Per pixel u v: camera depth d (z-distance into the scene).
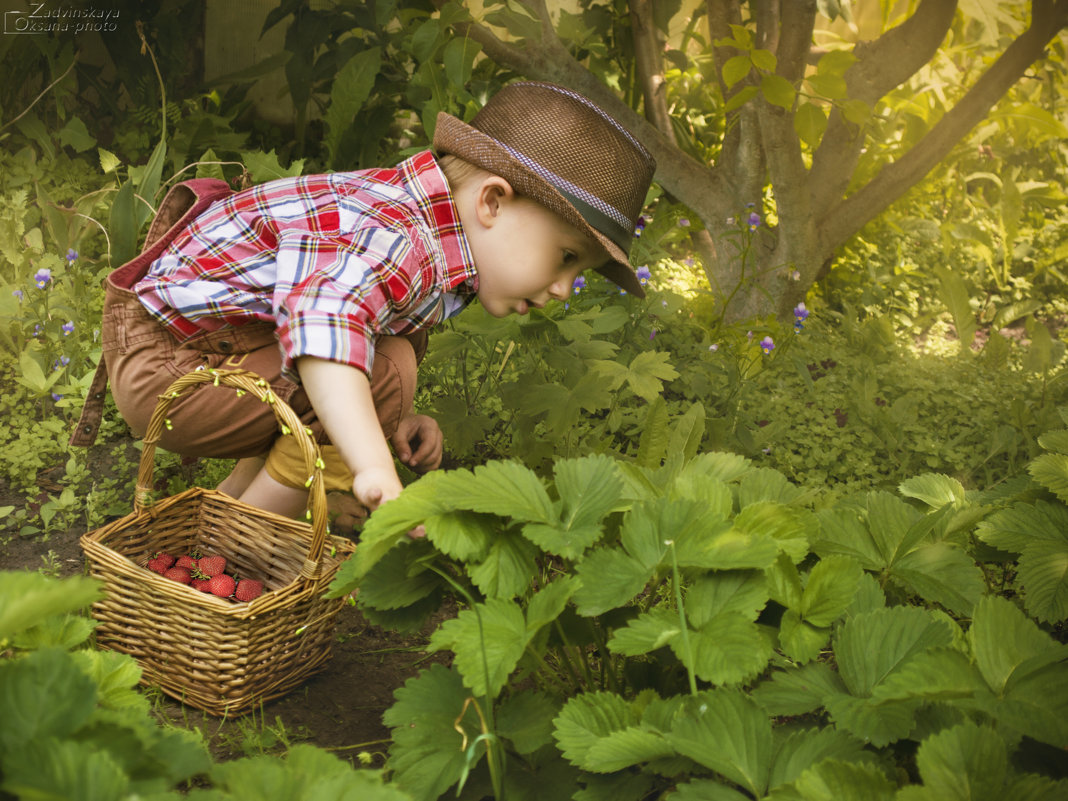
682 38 5.57
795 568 1.26
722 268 4.04
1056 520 1.66
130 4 4.24
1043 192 5.69
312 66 4.34
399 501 1.18
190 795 0.76
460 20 3.47
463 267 1.76
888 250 5.09
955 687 1.05
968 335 4.19
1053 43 5.12
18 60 4.15
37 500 2.43
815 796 0.93
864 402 3.19
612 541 1.37
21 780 0.68
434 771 1.15
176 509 1.95
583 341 2.59
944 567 1.42
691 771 1.15
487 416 2.76
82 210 3.51
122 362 1.84
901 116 5.30
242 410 1.84
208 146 4.01
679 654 1.10
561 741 1.10
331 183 1.78
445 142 1.76
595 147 1.72
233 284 1.75
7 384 2.91
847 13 3.94
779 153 3.65
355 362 1.53
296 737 1.65
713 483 1.38
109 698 1.21
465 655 1.09
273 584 1.92
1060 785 0.93
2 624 0.77
